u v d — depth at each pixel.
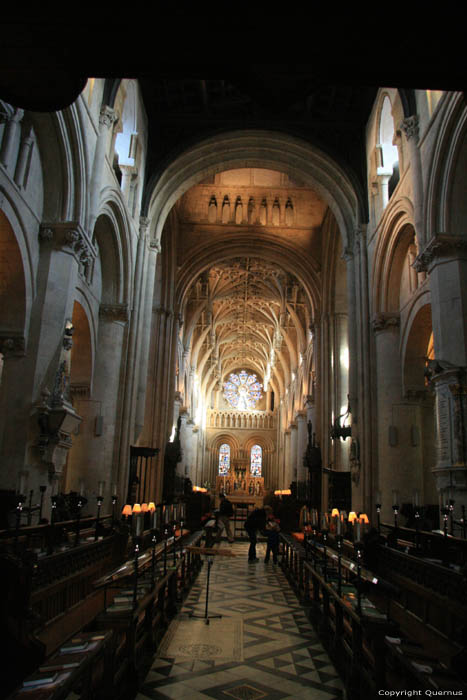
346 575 8.41
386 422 15.52
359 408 17.08
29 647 4.25
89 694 4.12
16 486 9.96
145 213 18.77
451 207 11.60
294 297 33.62
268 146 20.22
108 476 15.47
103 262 16.39
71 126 11.48
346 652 6.17
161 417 24.69
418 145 12.91
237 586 11.95
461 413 10.09
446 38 3.19
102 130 13.34
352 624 5.61
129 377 16.84
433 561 7.58
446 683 3.76
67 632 6.29
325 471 21.06
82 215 12.11
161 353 25.66
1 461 10.16
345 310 26.12
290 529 24.53
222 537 24.67
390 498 14.84
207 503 32.53
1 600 4.29
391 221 15.43
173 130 20.05
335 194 20.27
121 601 5.96
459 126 11.03
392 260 15.98
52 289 11.17
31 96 3.83
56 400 10.67
